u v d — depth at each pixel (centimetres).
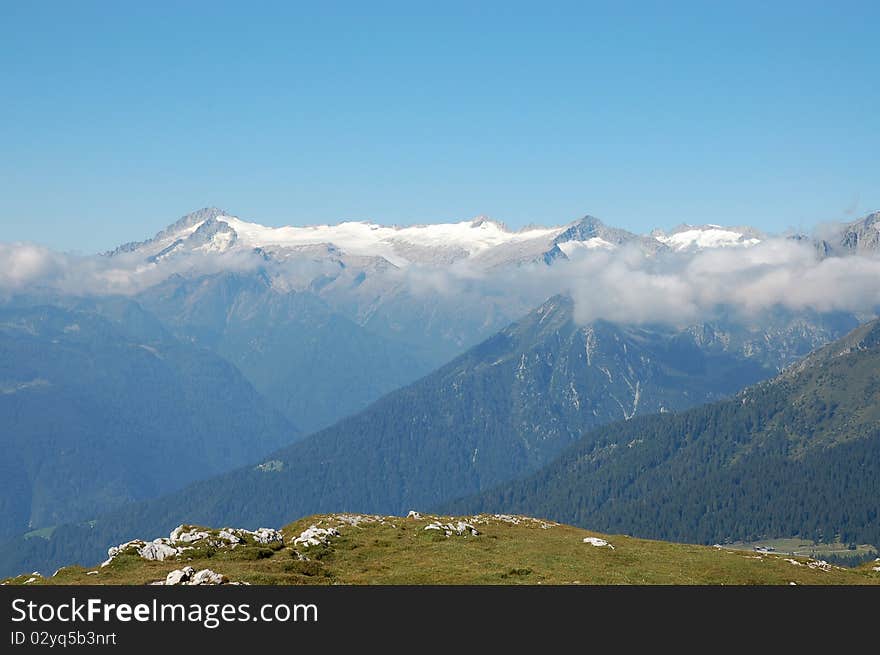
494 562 7588
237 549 7600
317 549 7819
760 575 7819
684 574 7600
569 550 8400
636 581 7169
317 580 6762
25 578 6931
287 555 7581
